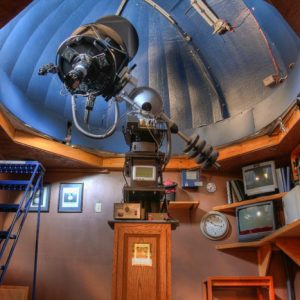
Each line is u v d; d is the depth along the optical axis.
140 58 4.11
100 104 4.27
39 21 3.47
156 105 2.90
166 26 3.95
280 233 3.22
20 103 3.55
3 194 4.14
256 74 3.79
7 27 3.14
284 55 3.42
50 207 4.25
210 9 3.46
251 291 3.94
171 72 4.23
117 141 4.32
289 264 3.89
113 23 2.85
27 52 3.56
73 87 2.51
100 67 2.50
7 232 3.03
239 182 4.24
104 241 4.14
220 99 4.15
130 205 2.56
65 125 4.05
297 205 3.11
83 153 4.19
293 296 3.78
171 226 2.60
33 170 3.71
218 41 3.85
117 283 2.38
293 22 1.94
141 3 3.77
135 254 2.44
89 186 4.36
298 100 3.04
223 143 4.04
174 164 4.36
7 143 3.66
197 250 4.14
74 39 2.53
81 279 3.98
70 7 3.60
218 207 4.18
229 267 4.08
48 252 4.07
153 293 2.36
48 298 3.89
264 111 3.71
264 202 3.81
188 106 4.35
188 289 3.99
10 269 3.97
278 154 3.94
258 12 3.37
